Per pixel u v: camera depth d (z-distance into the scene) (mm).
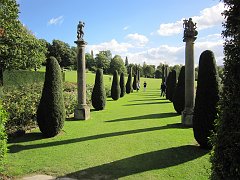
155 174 6500
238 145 3748
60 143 9391
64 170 6844
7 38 28000
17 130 10406
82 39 14398
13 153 8258
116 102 24312
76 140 9773
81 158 7758
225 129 3924
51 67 10141
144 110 18344
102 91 18234
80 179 6289
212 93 8062
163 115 15758
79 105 14445
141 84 61531
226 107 3930
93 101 18188
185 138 9844
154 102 24375
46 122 9992
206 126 8086
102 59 88312
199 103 8227
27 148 8797
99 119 14406
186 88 12250
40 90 17500
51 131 10070
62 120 10336
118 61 86375
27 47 31562
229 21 4004
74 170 6844
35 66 34781
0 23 26031
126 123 13109
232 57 3920
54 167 7055
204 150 8250
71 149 8672
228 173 3885
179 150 8305
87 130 11445
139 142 9414
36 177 6422
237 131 3803
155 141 9500
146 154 8023
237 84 3848
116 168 6938
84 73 14562
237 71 3877
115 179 6250
